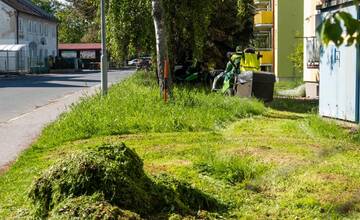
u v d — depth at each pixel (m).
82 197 5.60
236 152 9.55
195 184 7.41
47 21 88.38
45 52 87.56
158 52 17.69
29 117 17.56
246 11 24.19
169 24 25.84
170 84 17.64
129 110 15.01
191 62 28.41
